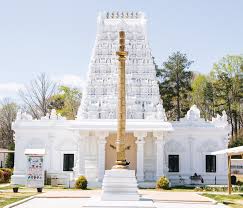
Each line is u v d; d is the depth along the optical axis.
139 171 58.25
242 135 104.12
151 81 62.38
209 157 64.00
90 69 62.69
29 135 64.12
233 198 43.00
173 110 108.81
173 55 103.19
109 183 31.98
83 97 62.47
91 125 58.28
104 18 65.94
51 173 63.00
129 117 60.22
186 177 63.06
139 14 66.38
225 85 103.00
